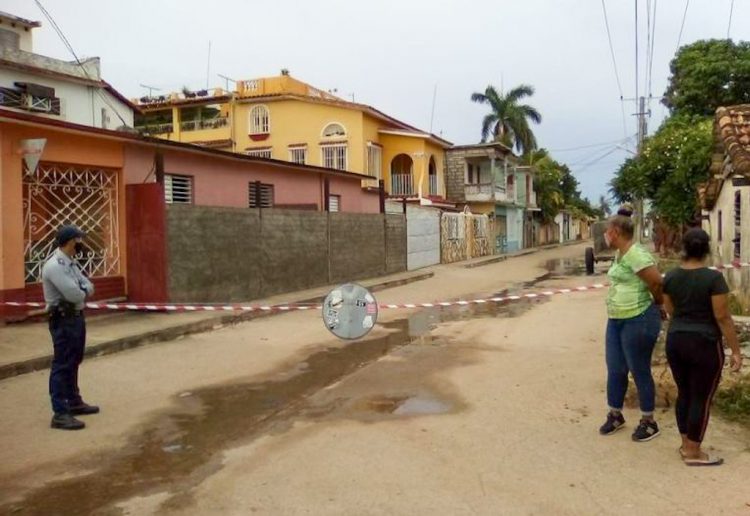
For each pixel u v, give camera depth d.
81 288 6.42
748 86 27.62
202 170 16.84
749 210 10.78
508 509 4.29
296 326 12.70
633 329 5.42
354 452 5.43
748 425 5.77
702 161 20.98
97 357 9.59
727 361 7.32
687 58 29.22
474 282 23.30
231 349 10.31
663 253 30.58
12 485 4.88
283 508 4.37
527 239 54.00
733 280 12.52
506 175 44.91
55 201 11.95
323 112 34.69
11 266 10.75
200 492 4.69
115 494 4.69
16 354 8.85
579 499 4.42
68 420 6.20
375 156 36.22
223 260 14.94
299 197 21.50
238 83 37.16
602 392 7.11
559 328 12.00
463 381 7.89
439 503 4.39
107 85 24.67
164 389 7.76
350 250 21.33
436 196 39.22
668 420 6.01
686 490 4.50
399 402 7.02
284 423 6.34
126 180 13.41
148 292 13.13
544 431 5.85
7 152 10.69
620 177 25.80
